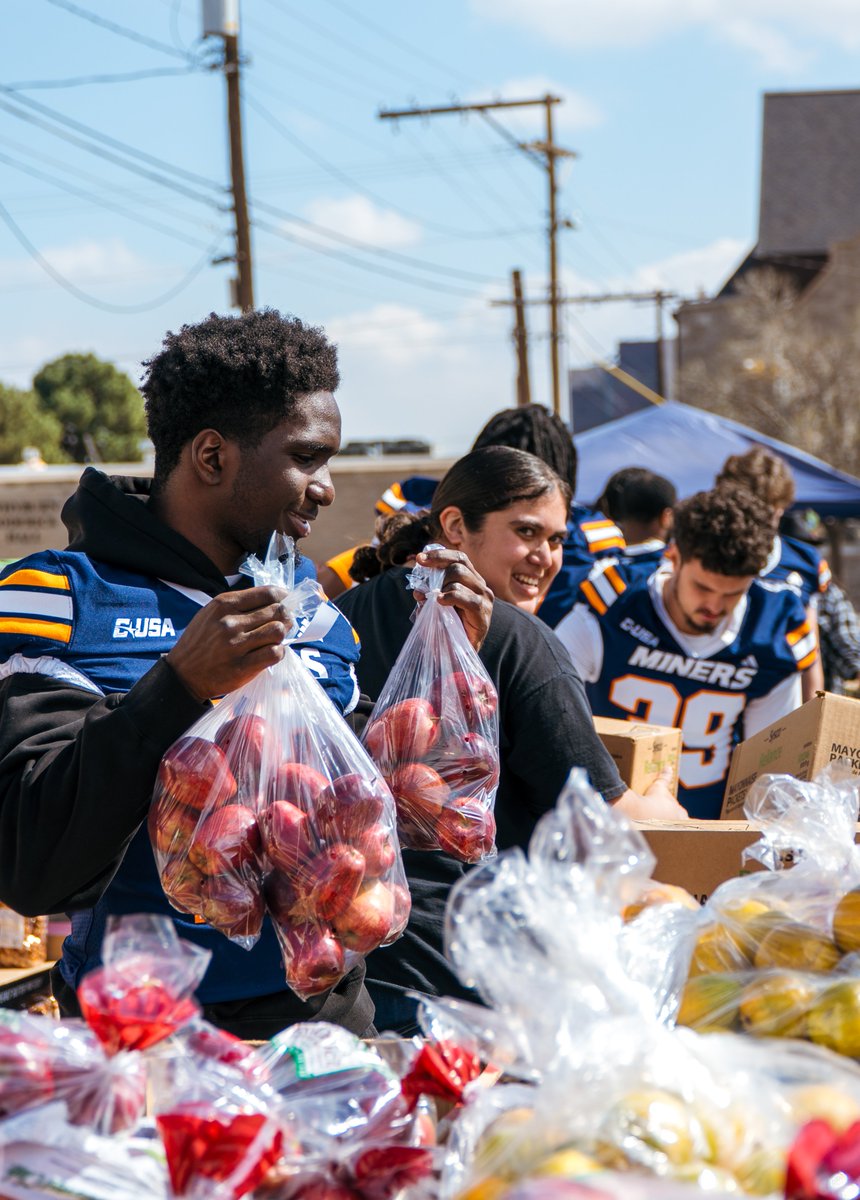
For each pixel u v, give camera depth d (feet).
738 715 12.14
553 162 83.87
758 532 11.32
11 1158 3.74
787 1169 3.56
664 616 12.09
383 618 8.18
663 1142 3.53
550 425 12.64
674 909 5.25
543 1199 3.11
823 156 164.66
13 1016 4.13
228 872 5.21
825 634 17.15
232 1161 3.80
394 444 59.62
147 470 46.88
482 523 8.55
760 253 161.38
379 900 5.36
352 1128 4.18
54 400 164.14
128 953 4.12
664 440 34.83
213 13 54.03
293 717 5.54
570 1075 3.80
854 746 9.37
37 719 5.37
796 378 118.62
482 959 4.14
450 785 6.33
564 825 4.37
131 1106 3.95
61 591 5.65
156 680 5.06
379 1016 7.21
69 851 5.08
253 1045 4.85
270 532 5.92
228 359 5.70
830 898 5.44
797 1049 4.16
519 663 7.41
